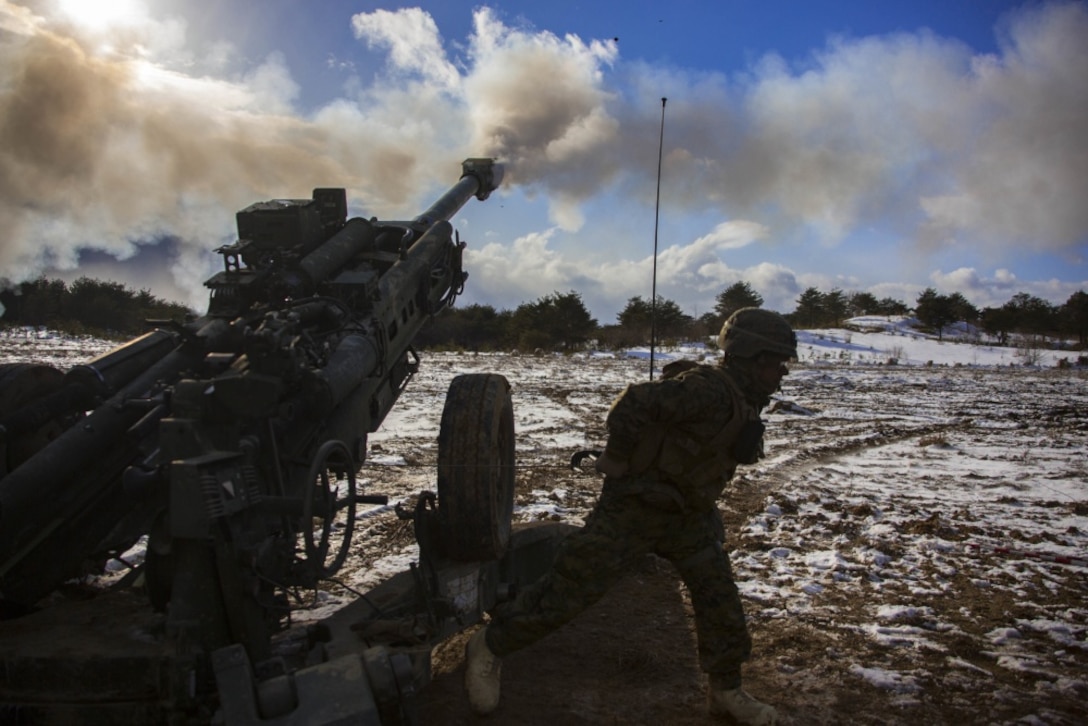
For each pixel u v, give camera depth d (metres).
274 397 3.02
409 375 5.57
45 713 2.75
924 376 23.23
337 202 5.00
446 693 3.73
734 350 3.36
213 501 2.74
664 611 4.73
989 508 7.42
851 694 3.78
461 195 6.99
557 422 12.36
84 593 4.00
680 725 3.45
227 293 4.26
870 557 5.75
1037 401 17.05
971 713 3.62
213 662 2.69
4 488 3.07
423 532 3.71
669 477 3.28
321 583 5.01
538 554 4.89
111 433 3.36
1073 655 4.23
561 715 3.52
